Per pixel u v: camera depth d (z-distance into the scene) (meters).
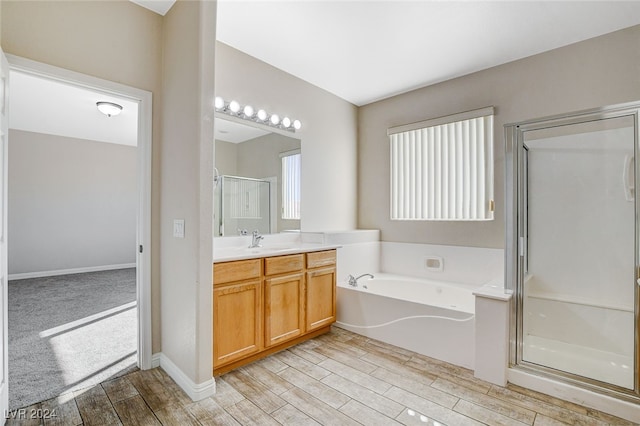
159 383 2.10
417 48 2.81
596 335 2.23
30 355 2.48
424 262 3.60
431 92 3.56
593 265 2.24
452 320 2.41
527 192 2.34
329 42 2.73
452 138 3.40
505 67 3.06
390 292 3.53
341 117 3.96
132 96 2.21
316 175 3.63
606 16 2.35
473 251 3.26
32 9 1.83
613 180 2.15
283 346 2.65
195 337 1.91
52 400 1.90
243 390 2.03
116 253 6.46
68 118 4.82
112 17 2.13
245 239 2.94
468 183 3.29
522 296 2.22
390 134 3.88
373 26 2.49
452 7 2.25
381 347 2.70
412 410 1.83
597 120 2.02
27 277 5.46
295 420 1.74
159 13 2.35
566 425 1.71
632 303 2.06
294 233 3.37
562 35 2.60
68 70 1.94
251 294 2.32
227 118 2.78
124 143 6.45
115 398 1.93
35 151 5.57
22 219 5.44
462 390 2.04
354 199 4.16
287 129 3.31
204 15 1.94
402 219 3.80
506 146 2.29
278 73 3.19
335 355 2.54
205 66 1.94
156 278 2.33
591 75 2.63
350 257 3.57
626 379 1.91
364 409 1.84
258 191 3.05
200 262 1.92
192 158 1.96
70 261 5.91
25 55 1.80
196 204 1.92
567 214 2.34
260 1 2.20
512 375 2.12
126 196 6.58
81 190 6.05
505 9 2.27
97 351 2.56
